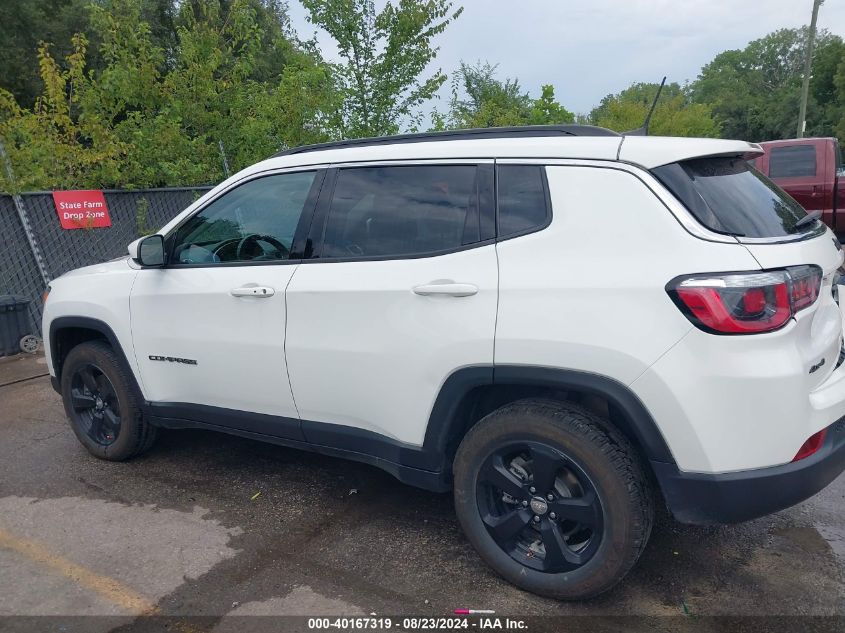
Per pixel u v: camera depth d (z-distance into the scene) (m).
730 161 2.83
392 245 3.04
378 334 2.98
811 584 2.87
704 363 2.32
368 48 10.02
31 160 7.91
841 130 49.44
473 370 2.73
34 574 3.07
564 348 2.52
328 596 2.86
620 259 2.47
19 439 4.77
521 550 2.87
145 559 3.18
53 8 23.02
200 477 4.08
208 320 3.56
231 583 2.97
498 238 2.76
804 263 2.46
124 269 4.04
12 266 7.34
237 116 9.90
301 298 3.20
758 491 2.36
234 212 3.60
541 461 2.66
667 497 2.48
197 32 9.55
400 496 3.79
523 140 2.82
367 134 10.10
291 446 3.53
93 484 4.01
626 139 2.65
